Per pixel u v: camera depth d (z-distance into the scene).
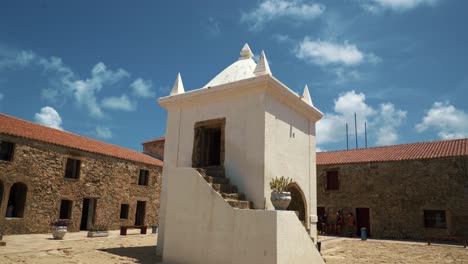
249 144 9.59
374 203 23.52
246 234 7.37
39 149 19.34
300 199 11.05
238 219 7.57
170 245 8.65
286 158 10.36
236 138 9.95
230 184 9.69
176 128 11.48
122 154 25.38
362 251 14.62
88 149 22.22
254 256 7.14
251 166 9.41
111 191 23.55
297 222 7.64
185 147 11.09
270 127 9.67
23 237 16.62
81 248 12.04
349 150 28.75
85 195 21.73
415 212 21.78
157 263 8.90
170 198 8.97
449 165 20.98
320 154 29.61
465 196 20.09
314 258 8.05
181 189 8.80
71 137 23.34
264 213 7.21
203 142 10.92
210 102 10.84
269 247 6.98
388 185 23.16
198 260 8.02
